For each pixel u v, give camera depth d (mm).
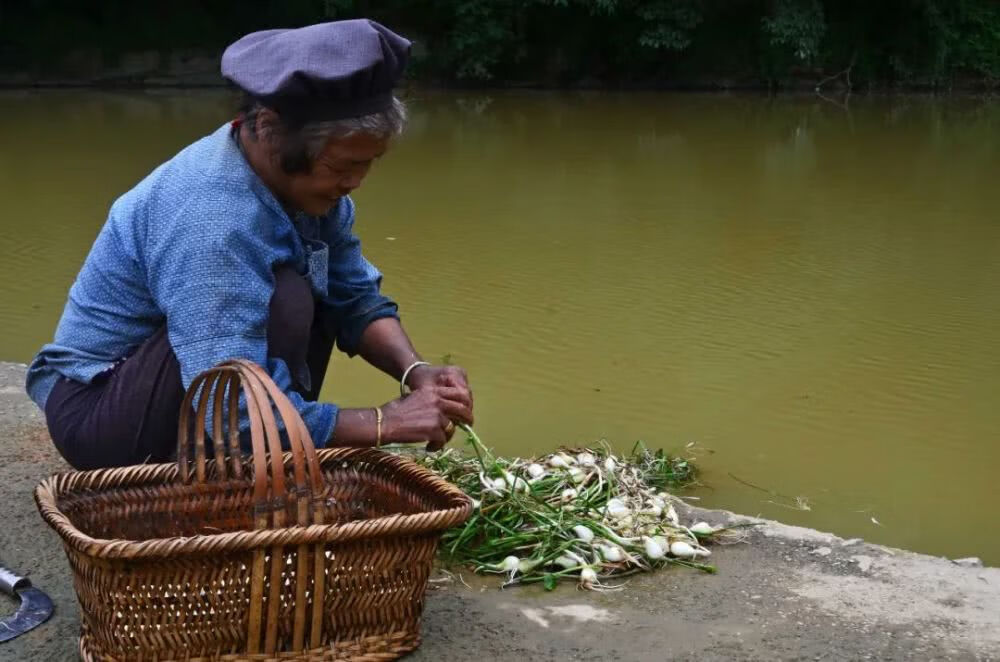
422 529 1929
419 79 17828
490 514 2576
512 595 2326
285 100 2018
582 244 7023
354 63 2008
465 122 13578
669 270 6410
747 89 18016
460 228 7465
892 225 7723
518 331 5176
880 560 2521
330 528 1842
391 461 2256
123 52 17109
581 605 2287
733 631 2184
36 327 5180
